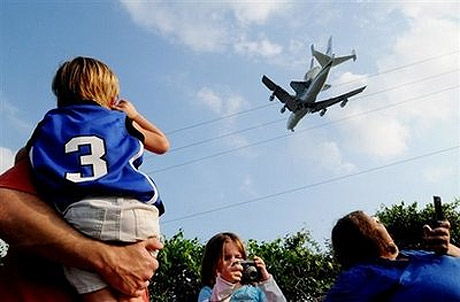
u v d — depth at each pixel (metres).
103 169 1.72
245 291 4.25
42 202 1.66
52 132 1.75
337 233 3.57
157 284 13.54
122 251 1.68
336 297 3.25
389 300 3.12
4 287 1.68
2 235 1.63
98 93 1.95
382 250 3.42
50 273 1.68
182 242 13.97
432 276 3.12
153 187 1.81
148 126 2.15
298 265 14.59
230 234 4.43
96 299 1.66
